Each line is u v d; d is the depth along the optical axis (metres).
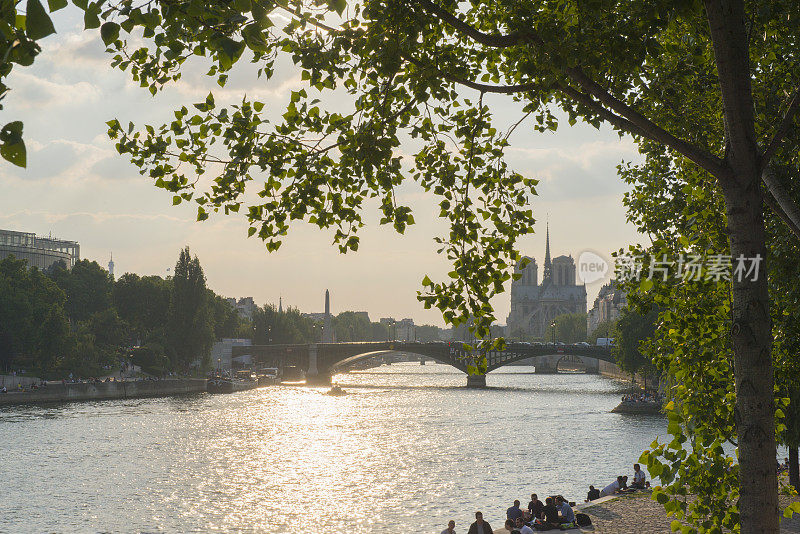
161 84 9.49
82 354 134.12
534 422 89.25
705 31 11.06
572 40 8.71
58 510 43.38
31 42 5.45
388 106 10.02
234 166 9.72
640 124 9.05
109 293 177.75
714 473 10.16
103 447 67.44
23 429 79.38
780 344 12.88
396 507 43.81
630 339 107.62
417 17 9.26
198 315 157.12
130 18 7.28
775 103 12.42
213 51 8.34
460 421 90.88
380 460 60.75
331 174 10.21
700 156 8.81
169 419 91.44
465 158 11.00
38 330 122.69
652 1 8.70
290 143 9.88
